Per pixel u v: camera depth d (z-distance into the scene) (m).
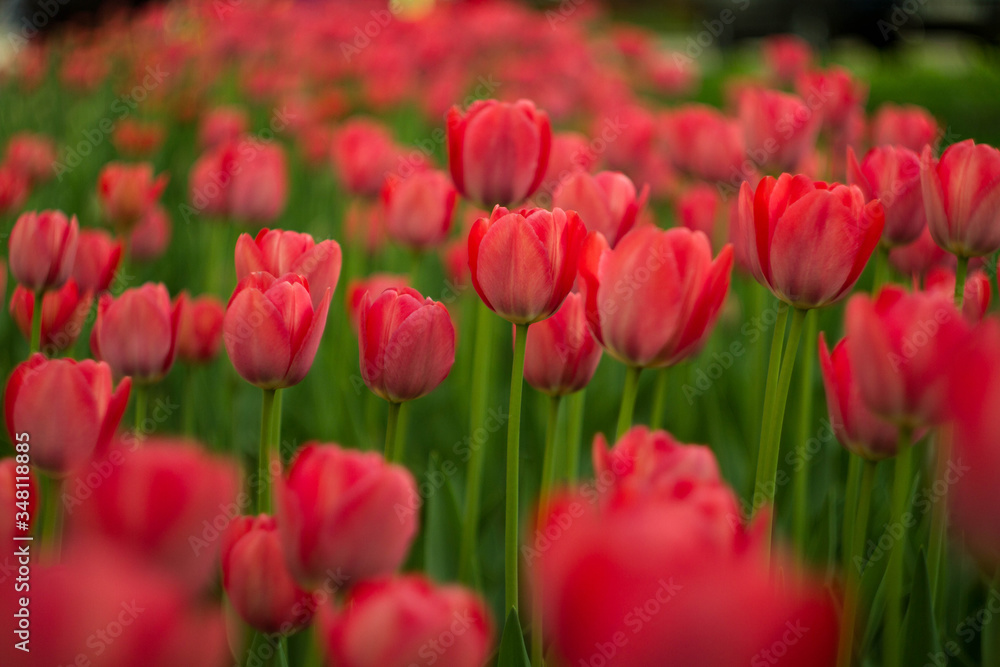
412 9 5.70
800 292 1.38
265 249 1.44
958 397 1.12
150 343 1.49
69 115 4.81
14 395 1.32
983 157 1.42
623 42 5.38
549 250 1.39
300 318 1.38
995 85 5.52
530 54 4.81
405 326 1.38
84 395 1.31
